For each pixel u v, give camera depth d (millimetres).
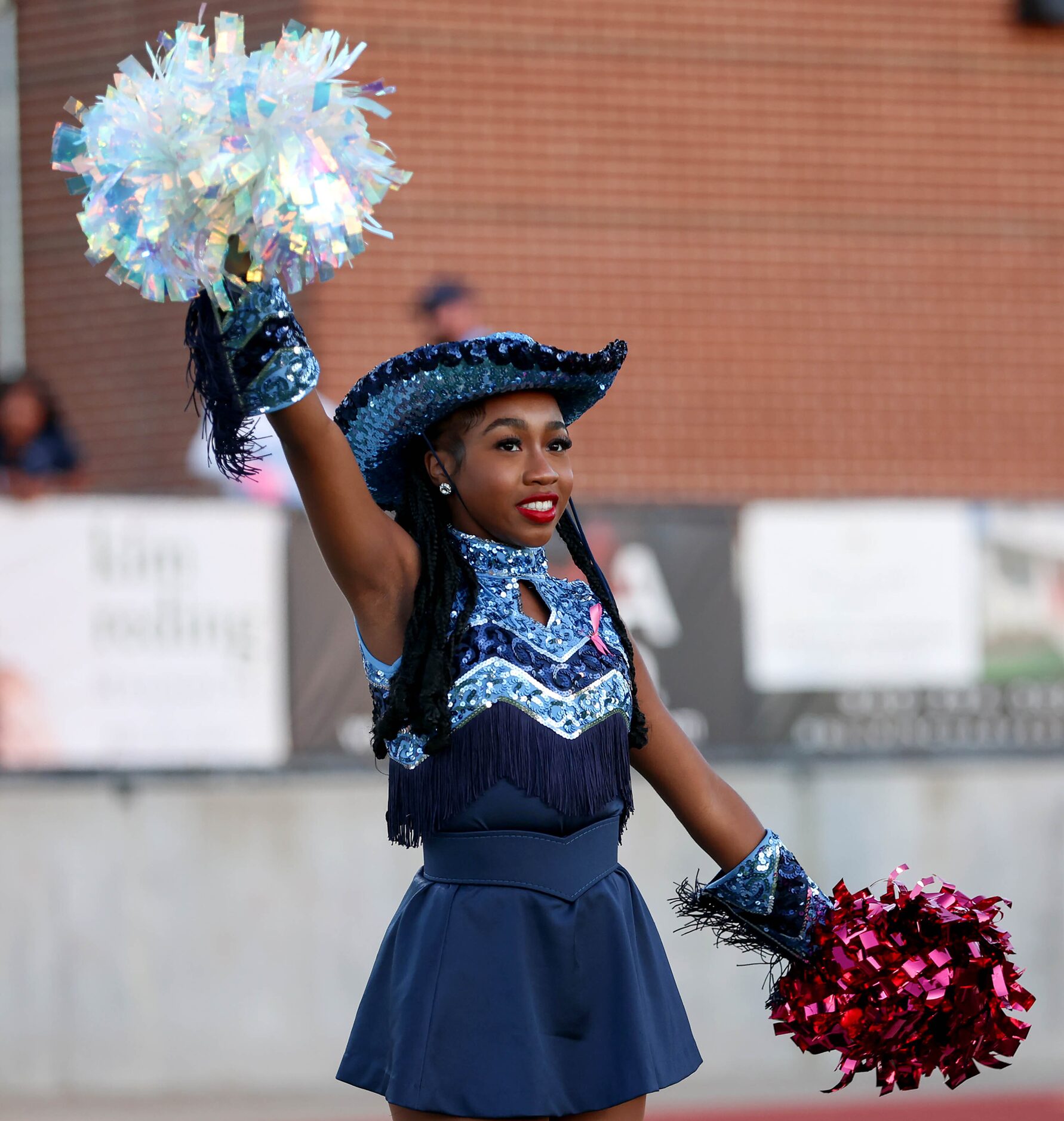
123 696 26859
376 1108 26047
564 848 10023
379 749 10414
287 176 9133
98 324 37094
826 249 37094
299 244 9211
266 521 27359
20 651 26484
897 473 37250
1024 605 29547
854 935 11227
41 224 37562
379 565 10109
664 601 28453
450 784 9883
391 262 34531
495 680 9938
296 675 27469
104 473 36781
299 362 9469
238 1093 26953
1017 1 38031
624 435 35938
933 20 37688
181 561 27031
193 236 9148
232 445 9523
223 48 9539
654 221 36125
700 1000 28875
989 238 37969
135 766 26906
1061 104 38375
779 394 36750
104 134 9297
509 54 35375
